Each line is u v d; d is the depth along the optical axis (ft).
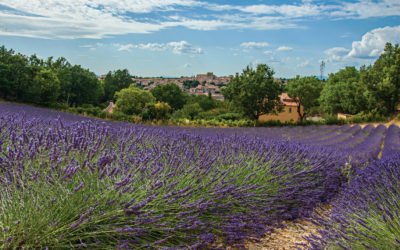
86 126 11.59
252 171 14.43
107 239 8.63
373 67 171.01
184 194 10.06
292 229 13.34
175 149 13.06
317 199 17.43
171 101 236.02
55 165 8.75
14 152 9.02
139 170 10.28
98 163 9.32
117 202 8.82
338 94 175.83
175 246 9.37
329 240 10.04
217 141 17.39
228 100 135.23
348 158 26.89
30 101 124.67
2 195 7.78
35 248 7.66
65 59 191.93
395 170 17.15
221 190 11.41
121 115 103.65
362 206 11.70
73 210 8.32
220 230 10.99
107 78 286.87
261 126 113.80
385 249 9.22
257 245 11.46
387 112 159.63
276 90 129.70
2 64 119.44
